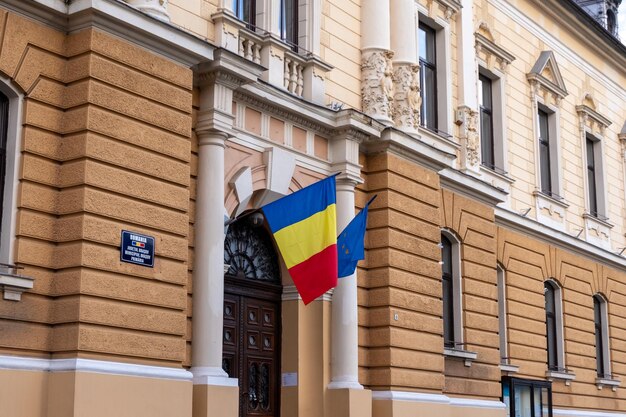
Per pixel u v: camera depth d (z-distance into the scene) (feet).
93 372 32.48
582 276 75.20
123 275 34.37
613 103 87.25
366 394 46.26
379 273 48.78
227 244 43.91
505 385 60.90
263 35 44.21
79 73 34.40
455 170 56.85
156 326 35.35
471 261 58.49
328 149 47.80
